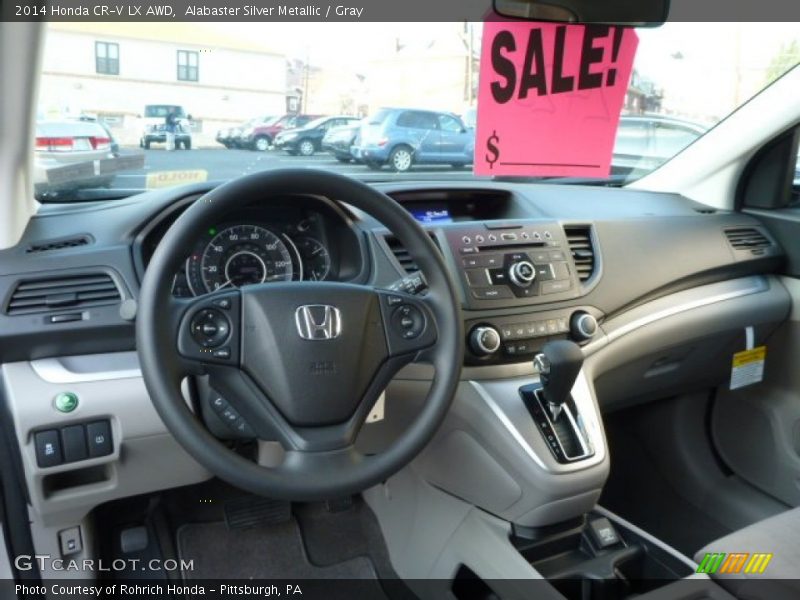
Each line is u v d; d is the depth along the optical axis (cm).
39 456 125
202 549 178
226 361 105
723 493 207
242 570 175
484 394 143
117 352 131
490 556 145
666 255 178
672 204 205
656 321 174
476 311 147
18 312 124
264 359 106
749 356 200
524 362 150
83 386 126
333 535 187
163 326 100
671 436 216
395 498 176
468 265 149
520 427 139
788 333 201
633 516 219
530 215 182
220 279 139
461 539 154
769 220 203
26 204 135
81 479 135
